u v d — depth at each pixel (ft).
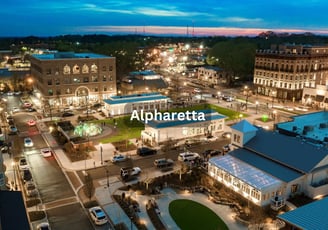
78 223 132.16
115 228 128.16
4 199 115.85
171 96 391.45
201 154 209.97
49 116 303.89
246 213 139.23
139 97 326.24
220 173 168.96
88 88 353.92
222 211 142.41
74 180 172.24
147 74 456.45
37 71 353.92
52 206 145.28
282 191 150.51
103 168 188.03
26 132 255.50
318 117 255.91
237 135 188.85
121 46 653.71
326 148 168.45
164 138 232.73
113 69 364.79
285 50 416.87
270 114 319.68
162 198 153.58
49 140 237.04
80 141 226.17
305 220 101.24
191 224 132.16
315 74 403.34
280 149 171.22
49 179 172.96
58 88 337.31
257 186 145.79
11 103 357.82
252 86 480.23
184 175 175.52
